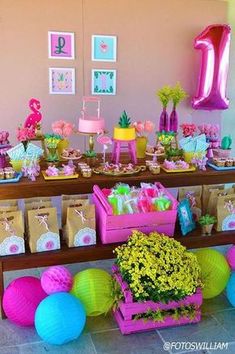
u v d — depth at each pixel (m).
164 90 3.18
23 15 3.44
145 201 2.54
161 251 2.30
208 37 3.71
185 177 2.77
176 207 2.58
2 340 2.25
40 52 3.56
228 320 2.47
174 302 2.32
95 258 2.51
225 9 3.95
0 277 2.38
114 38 3.70
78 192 2.61
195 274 2.30
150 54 3.85
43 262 2.43
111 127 3.94
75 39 3.61
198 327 2.40
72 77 3.69
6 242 2.37
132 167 2.77
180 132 4.07
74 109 3.79
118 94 3.87
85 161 2.89
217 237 2.72
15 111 3.65
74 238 2.48
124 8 3.66
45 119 3.74
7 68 3.53
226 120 4.36
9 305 2.29
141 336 2.31
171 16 3.81
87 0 3.55
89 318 2.46
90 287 2.31
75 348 2.20
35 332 2.33
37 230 2.42
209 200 2.86
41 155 2.91
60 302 2.16
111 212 2.44
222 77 3.87
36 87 3.64
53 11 3.50
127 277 2.26
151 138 4.04
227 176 2.86
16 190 2.47
